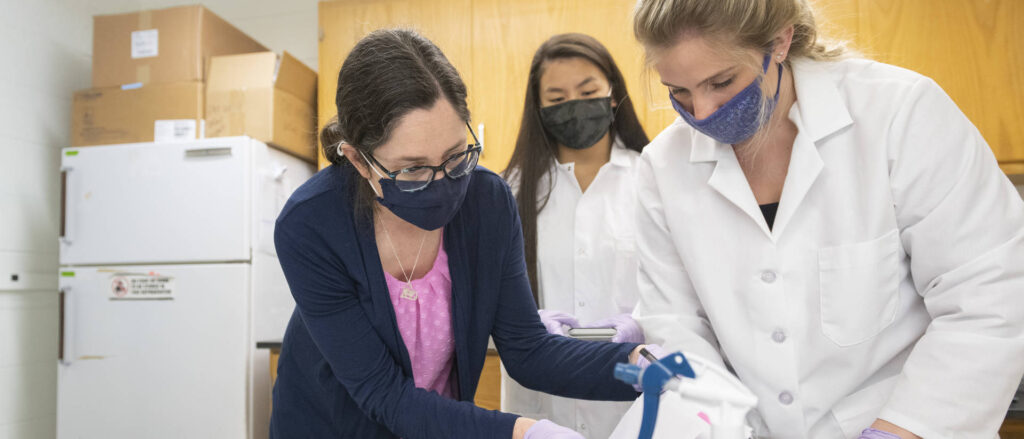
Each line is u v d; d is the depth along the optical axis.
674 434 0.81
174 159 2.55
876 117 0.99
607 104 1.86
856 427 1.01
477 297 1.09
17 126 2.82
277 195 2.68
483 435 0.90
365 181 1.00
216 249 2.49
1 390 2.70
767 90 0.97
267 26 3.44
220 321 2.46
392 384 1.00
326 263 1.00
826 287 1.01
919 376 0.92
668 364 0.63
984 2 2.37
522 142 1.95
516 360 1.14
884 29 2.44
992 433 0.89
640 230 1.23
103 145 2.72
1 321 2.72
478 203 1.08
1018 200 0.96
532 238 1.88
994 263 0.90
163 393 2.48
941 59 2.40
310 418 1.15
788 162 1.08
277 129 2.66
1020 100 2.33
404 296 1.07
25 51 2.88
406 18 2.73
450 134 0.88
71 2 3.13
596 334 1.29
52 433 2.92
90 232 2.61
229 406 2.42
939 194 0.94
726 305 1.07
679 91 1.01
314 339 1.05
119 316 2.55
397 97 0.85
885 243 0.98
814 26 1.06
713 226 1.09
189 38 2.73
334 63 2.79
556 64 1.87
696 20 0.89
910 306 1.03
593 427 1.61
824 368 1.03
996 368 0.88
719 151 1.08
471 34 2.69
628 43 2.55
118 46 2.80
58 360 2.67
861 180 1.00
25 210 2.84
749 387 1.06
